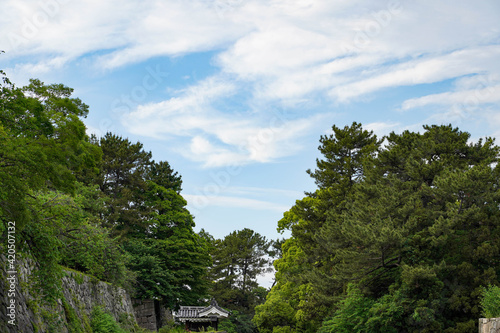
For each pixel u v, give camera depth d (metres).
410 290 32.62
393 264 36.19
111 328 31.73
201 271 56.69
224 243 90.00
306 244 51.28
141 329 42.84
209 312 50.94
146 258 49.53
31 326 20.05
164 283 50.53
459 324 30.30
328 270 47.16
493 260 32.81
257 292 86.31
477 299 30.70
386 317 33.00
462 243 33.75
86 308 31.14
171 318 59.25
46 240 18.28
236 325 65.44
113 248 38.16
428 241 34.72
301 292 49.91
